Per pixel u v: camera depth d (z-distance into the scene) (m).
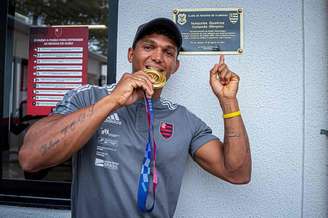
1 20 1.74
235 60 1.48
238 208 1.47
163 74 1.16
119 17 1.54
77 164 1.14
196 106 1.50
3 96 1.75
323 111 1.42
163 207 1.12
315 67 1.43
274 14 1.47
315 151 1.43
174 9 1.51
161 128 1.16
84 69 1.81
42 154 0.93
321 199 1.42
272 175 1.46
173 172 1.15
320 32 1.43
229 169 1.18
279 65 1.46
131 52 1.30
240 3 1.48
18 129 1.89
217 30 1.49
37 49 1.85
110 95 0.96
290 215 1.44
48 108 1.81
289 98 1.45
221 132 1.49
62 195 1.64
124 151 1.09
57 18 2.54
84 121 0.92
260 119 1.47
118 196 1.05
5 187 1.71
